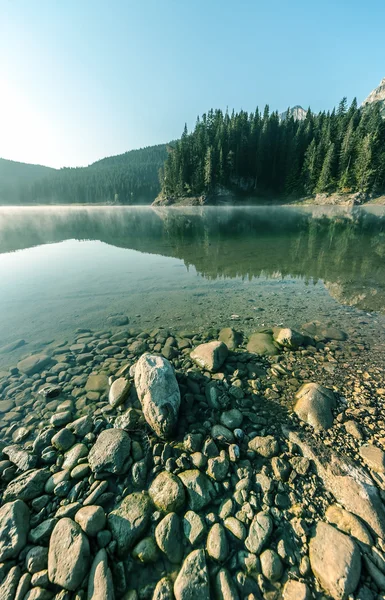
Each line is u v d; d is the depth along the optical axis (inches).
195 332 252.4
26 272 458.3
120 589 85.8
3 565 91.7
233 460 126.1
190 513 105.0
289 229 968.9
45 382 188.1
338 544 92.3
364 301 320.2
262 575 87.6
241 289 367.6
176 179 2967.5
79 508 107.5
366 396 166.2
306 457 126.6
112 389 171.3
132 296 346.0
